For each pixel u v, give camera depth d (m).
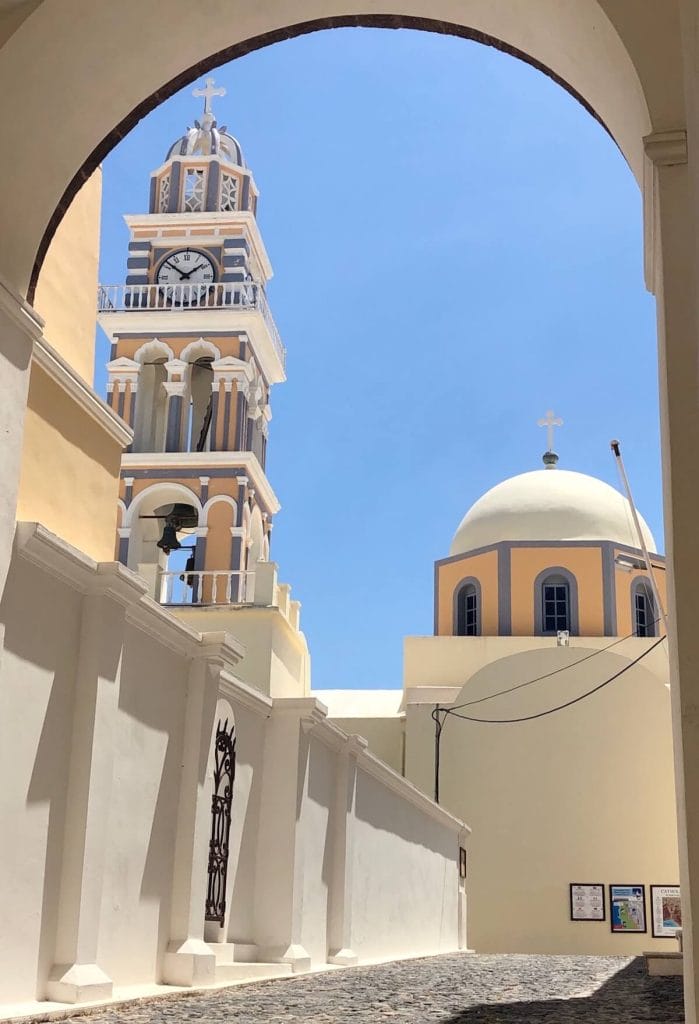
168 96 7.49
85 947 8.23
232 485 26.80
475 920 24.95
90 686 8.57
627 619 31.98
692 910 4.79
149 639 9.88
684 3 3.33
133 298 28.84
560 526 33.44
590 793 25.39
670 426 5.33
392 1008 8.59
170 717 10.34
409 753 26.64
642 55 5.71
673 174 5.58
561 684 26.16
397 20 7.22
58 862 8.20
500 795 25.70
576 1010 8.67
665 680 30.64
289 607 26.53
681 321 5.42
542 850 25.16
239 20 7.06
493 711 26.30
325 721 14.10
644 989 11.06
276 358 29.91
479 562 33.22
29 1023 6.99
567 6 6.11
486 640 31.55
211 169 30.19
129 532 26.66
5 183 6.94
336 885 15.29
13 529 7.47
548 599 32.34
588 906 24.67
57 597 8.30
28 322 7.43
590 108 7.02
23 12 6.27
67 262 10.20
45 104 6.82
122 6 6.54
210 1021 7.28
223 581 26.03
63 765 8.32
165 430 28.66
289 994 9.78
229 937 11.95
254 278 30.31
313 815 14.21
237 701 12.20
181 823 10.45
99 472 10.27
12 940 7.54
